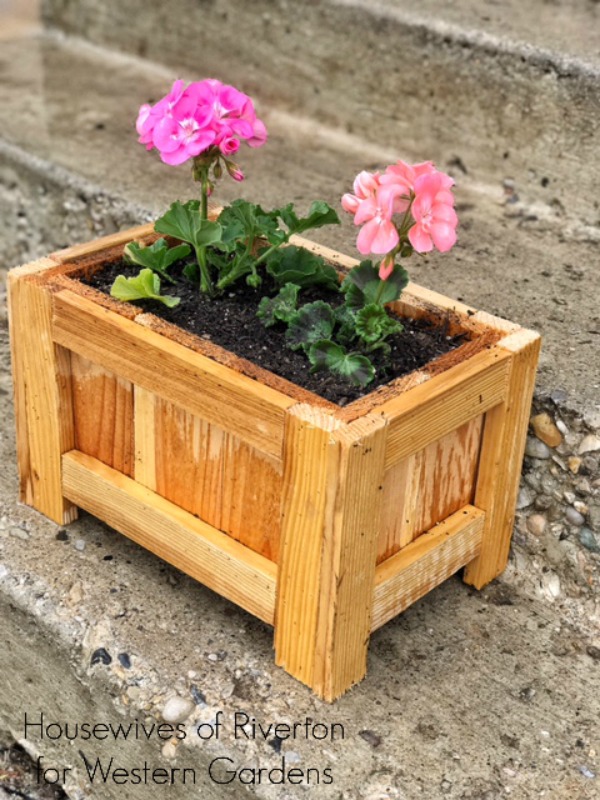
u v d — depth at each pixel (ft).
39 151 4.50
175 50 5.21
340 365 2.76
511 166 4.29
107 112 4.90
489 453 3.01
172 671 2.87
